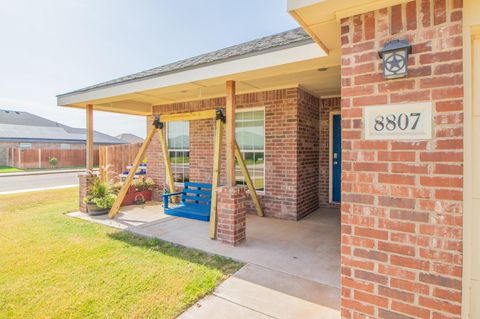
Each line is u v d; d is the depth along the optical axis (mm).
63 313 2627
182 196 6930
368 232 2135
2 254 4023
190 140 7688
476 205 1995
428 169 1928
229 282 3213
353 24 2166
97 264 3686
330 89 6219
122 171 11625
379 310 2104
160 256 3963
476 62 1982
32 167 22469
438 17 1888
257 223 5734
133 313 2625
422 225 1951
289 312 2641
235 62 4016
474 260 1997
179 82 4602
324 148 7055
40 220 5996
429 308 1938
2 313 2625
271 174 6281
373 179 2111
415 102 1958
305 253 4074
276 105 6141
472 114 1993
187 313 2637
